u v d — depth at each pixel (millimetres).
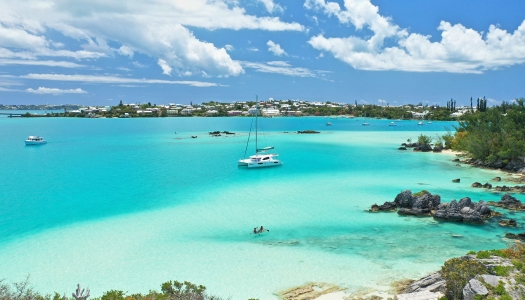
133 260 37781
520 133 86000
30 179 78250
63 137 178625
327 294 30328
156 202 59906
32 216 52500
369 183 73625
